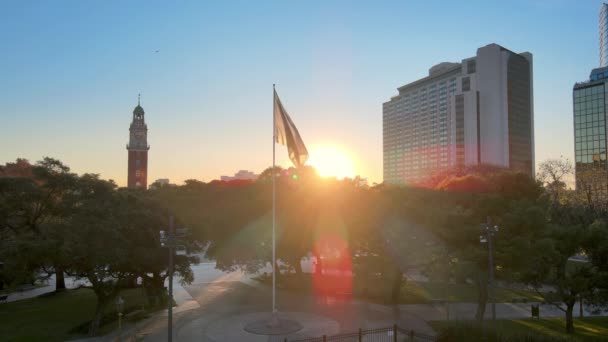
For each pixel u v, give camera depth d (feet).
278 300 145.89
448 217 118.52
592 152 552.00
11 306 147.95
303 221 161.99
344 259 179.52
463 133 597.52
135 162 472.85
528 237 111.75
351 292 158.71
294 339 98.22
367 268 159.94
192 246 139.13
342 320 117.50
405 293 156.56
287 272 211.41
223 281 188.75
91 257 101.30
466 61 609.01
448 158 627.87
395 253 131.64
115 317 123.24
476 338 76.95
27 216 120.26
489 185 160.25
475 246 115.03
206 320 118.32
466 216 117.80
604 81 545.44
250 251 166.50
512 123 581.12
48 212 123.34
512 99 583.99
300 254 173.06
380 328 105.09
